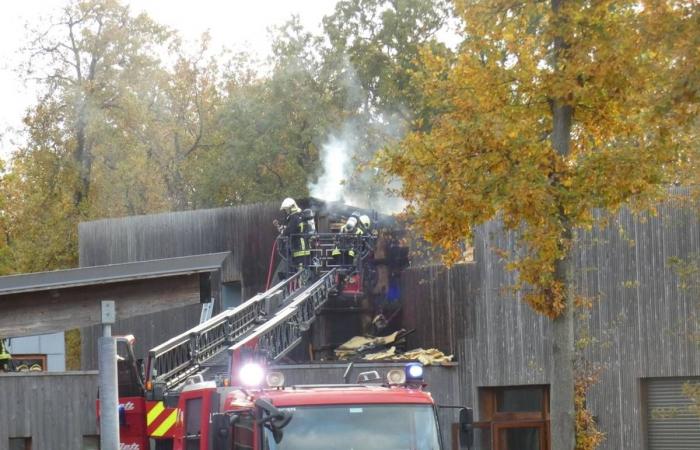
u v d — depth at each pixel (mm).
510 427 22797
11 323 14602
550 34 14156
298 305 21422
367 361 22703
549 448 22469
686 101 13133
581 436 19625
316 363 22188
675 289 21031
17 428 21609
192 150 46344
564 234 14172
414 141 14617
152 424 17625
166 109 46531
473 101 14641
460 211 14023
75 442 22016
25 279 14375
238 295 29359
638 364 21297
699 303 20234
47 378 21969
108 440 10508
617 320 21547
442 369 23109
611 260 21672
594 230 21859
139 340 30828
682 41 13125
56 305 14773
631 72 13727
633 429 21266
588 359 21734
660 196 14195
